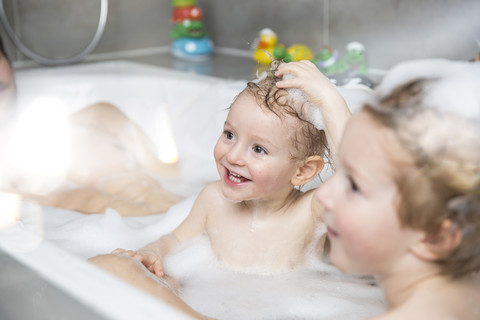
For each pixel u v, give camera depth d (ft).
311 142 3.33
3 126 5.23
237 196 3.34
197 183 5.28
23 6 6.95
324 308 3.13
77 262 2.28
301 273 3.50
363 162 1.99
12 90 5.24
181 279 3.46
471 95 1.93
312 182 3.82
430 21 5.73
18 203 3.46
